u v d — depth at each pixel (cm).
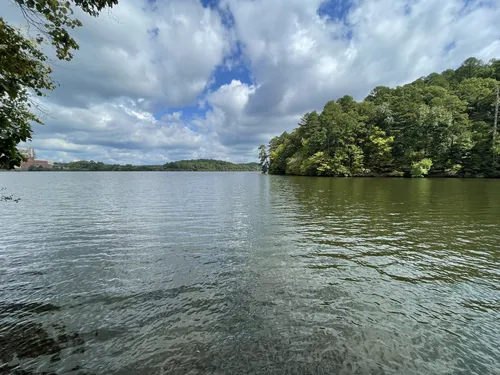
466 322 448
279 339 398
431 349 381
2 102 464
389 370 342
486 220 1217
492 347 386
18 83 454
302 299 522
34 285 593
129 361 354
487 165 4625
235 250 840
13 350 374
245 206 1781
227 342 392
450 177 4850
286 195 2417
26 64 416
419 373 338
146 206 1823
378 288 570
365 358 362
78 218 1380
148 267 700
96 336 407
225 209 1662
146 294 546
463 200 1820
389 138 5509
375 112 6172
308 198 2141
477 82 5816
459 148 4769
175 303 509
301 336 406
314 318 455
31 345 385
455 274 643
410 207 1585
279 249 845
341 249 841
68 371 336
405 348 383
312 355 365
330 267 691
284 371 336
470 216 1305
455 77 7631
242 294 544
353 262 727
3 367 341
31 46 433
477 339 404
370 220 1260
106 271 674
